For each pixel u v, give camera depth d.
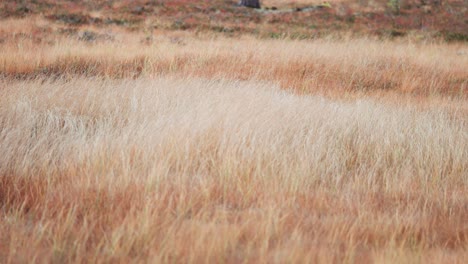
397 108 18.97
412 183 10.63
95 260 6.23
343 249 6.99
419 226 7.88
